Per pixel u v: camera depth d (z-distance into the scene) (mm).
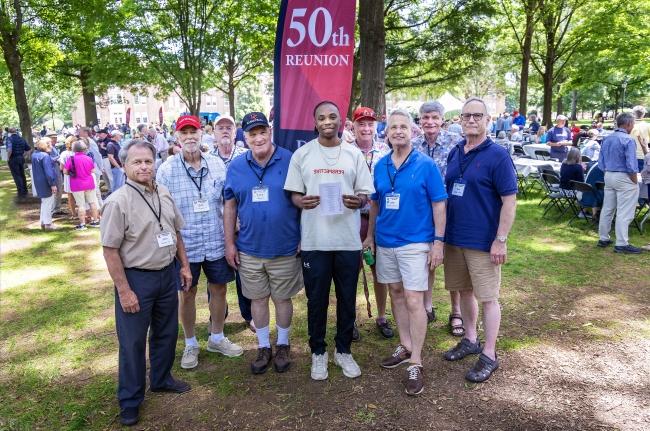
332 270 3250
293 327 4273
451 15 16078
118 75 13641
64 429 2887
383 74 9578
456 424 2811
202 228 3383
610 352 3604
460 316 4031
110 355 3842
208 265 3488
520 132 18250
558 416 2852
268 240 3234
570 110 44938
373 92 9531
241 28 15219
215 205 3439
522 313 4379
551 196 8328
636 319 4172
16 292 5387
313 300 3236
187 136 3324
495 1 17453
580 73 23062
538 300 4668
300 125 4047
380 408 2990
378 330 4129
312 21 3889
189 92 13836
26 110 13664
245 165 3262
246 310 4180
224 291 3662
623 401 2982
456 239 3260
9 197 12281
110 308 4867
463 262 3396
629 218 6121
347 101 4020
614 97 37844
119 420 2959
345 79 3982
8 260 6691
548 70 21094
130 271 2836
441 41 16406
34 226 8859
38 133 29234
